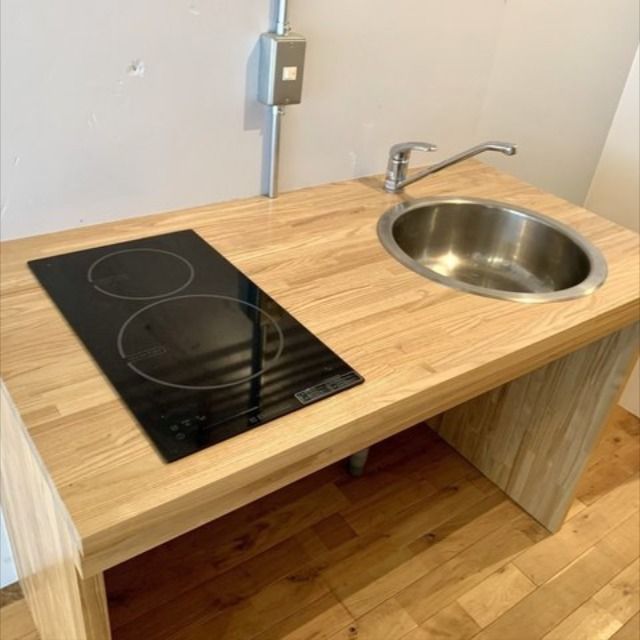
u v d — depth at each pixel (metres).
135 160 1.17
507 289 1.48
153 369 0.87
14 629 1.44
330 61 1.32
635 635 1.55
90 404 0.80
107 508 0.68
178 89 1.15
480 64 1.62
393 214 1.37
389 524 1.77
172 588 1.54
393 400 0.87
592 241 1.35
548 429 1.70
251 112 1.26
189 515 0.74
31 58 0.98
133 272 1.08
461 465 1.98
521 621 1.56
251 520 1.73
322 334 0.98
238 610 1.51
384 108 1.48
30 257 1.08
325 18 1.27
